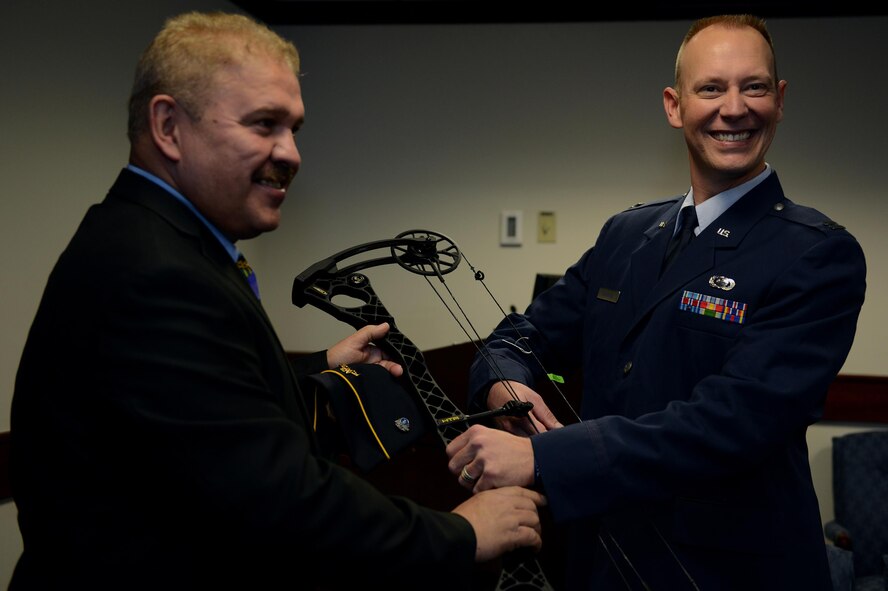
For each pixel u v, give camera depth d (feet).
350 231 11.82
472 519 3.29
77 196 8.24
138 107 3.11
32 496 3.00
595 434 3.82
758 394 3.73
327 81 11.79
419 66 11.60
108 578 2.84
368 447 3.66
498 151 11.50
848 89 10.82
